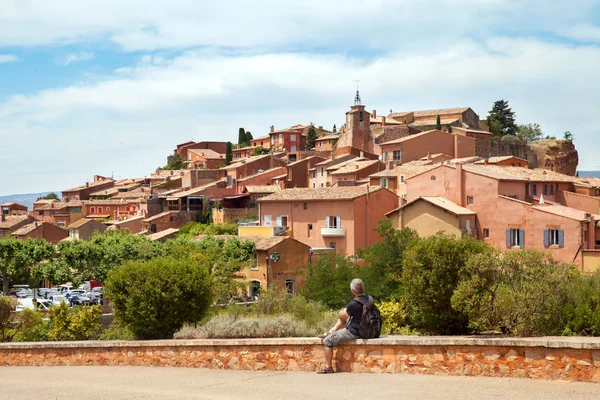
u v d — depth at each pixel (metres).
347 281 52.56
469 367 14.09
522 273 19.03
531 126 164.62
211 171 132.75
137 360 19.59
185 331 21.08
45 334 36.81
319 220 73.62
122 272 25.83
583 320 17.97
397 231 53.75
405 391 12.84
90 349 20.80
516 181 61.81
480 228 61.34
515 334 17.05
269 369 16.62
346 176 96.56
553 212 56.38
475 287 19.02
